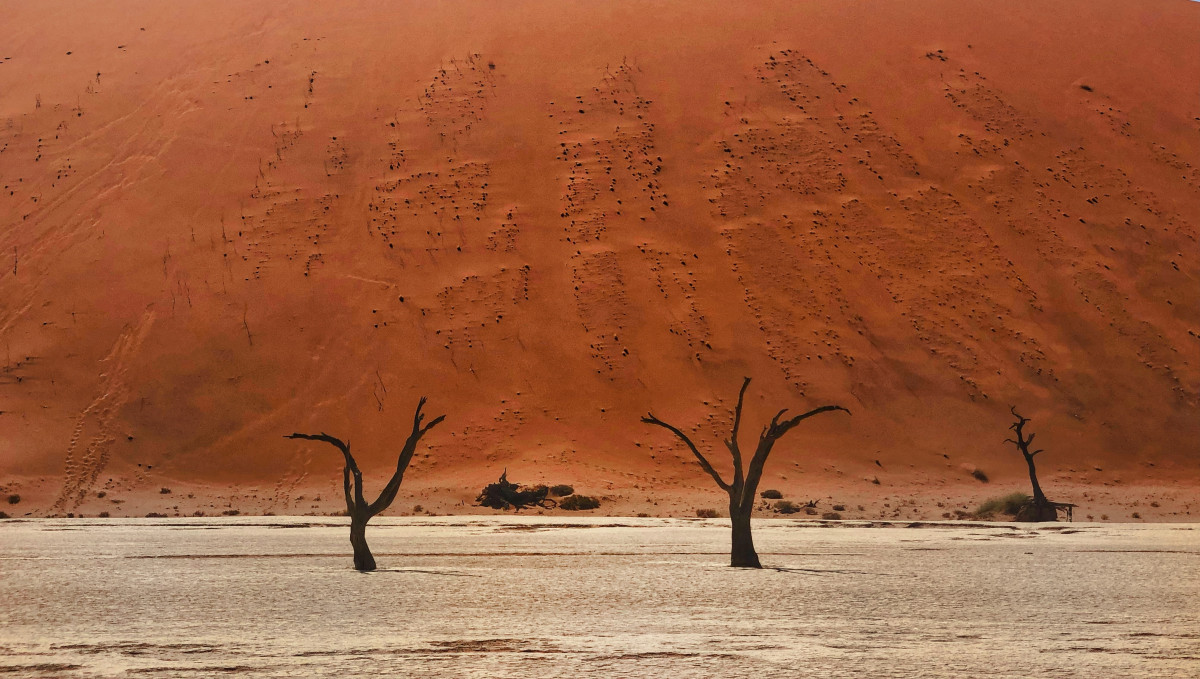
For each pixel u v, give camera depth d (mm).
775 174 121500
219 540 49969
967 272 112875
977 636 20219
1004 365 105000
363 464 93938
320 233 115812
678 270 110312
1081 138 131625
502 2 149875
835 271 111562
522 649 18688
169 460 94125
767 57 138000
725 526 63031
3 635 20328
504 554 41094
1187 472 96375
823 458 94125
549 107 129500
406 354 103750
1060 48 147750
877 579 31016
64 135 132125
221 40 146250
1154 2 165875
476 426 96875
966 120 131375
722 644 19250
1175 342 109188
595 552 42250
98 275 111938
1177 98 141000
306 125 129625
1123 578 31438
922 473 93500
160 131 130750
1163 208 123750
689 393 99875
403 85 134375
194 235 116125
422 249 113188
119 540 50188
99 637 20078
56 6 158750
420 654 18203
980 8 154625
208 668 16906
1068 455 97312
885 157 125000
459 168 121688
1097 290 113000
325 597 26516
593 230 114125
